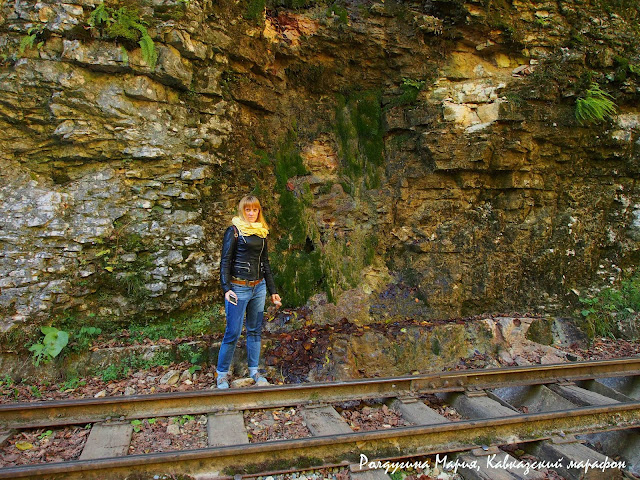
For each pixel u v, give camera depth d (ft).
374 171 23.32
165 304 17.54
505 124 22.16
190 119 18.54
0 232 15.46
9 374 15.16
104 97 16.44
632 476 12.72
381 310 21.34
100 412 13.42
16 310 15.42
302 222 21.98
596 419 14.14
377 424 14.14
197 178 18.56
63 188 16.52
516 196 23.09
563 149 23.35
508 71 23.11
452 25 22.74
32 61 15.43
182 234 17.95
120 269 16.94
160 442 12.61
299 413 14.32
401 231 22.90
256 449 11.48
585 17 23.88
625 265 25.11
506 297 22.84
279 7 21.38
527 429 13.47
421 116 22.39
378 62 22.93
